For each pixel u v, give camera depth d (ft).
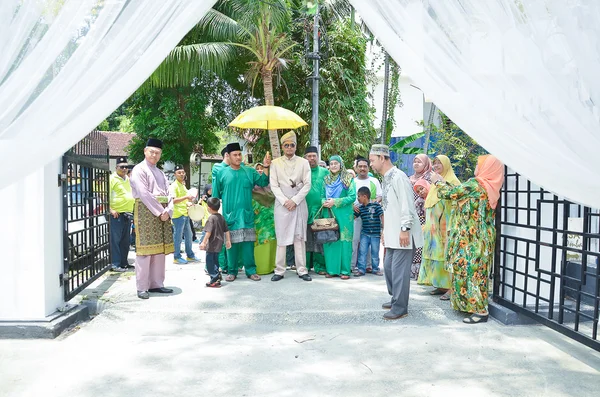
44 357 13.19
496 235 17.31
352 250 21.95
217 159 73.31
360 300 17.62
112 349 13.80
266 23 36.88
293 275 22.03
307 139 44.78
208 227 19.25
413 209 15.87
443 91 9.24
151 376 11.92
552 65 8.56
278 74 41.24
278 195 20.24
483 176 15.94
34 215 14.90
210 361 12.89
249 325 15.97
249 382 11.58
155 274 18.53
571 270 17.03
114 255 23.82
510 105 8.92
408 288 16.29
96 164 20.29
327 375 11.98
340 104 43.29
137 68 8.80
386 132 50.49
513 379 11.78
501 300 17.07
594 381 11.72
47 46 8.32
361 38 44.68
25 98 8.41
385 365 12.62
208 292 18.70
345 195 21.08
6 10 8.11
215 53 37.91
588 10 8.40
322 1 36.96
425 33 9.09
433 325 16.05
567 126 8.64
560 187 9.28
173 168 48.98
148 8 8.77
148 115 47.85
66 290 16.38
